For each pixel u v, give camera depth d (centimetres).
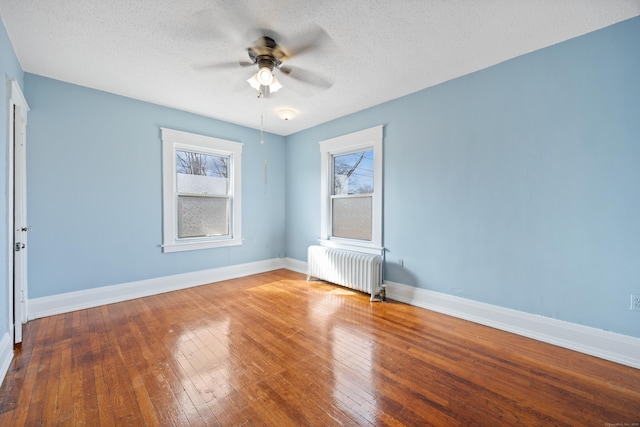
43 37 209
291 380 175
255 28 199
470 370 187
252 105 348
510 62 243
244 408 151
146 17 188
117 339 228
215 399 158
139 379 175
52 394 161
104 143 308
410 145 314
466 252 272
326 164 418
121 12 182
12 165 211
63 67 254
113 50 227
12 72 219
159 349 212
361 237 379
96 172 303
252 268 449
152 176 343
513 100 242
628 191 193
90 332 239
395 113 327
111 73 265
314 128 434
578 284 213
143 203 336
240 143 427
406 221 319
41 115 270
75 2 173
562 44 217
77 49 225
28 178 264
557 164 221
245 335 236
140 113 332
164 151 350
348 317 276
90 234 300
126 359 198
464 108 271
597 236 205
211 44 218
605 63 200
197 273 386
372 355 205
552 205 224
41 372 182
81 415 145
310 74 268
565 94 217
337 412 149
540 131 229
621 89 195
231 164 424
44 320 263
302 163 458
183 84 289
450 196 283
